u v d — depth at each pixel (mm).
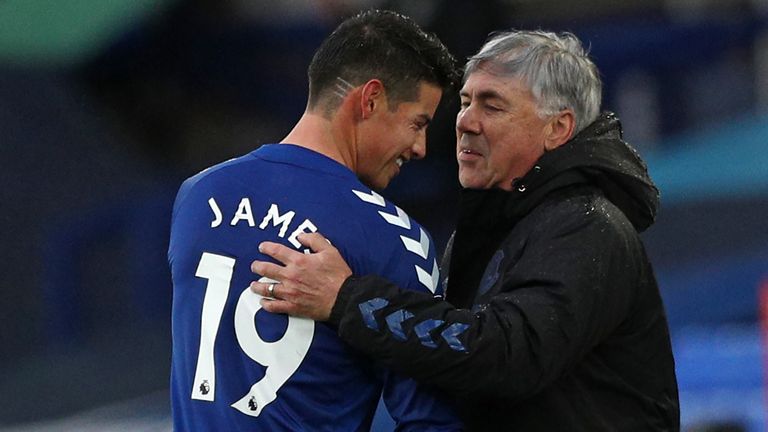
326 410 9445
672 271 28953
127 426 23984
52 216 30828
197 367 9594
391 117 9945
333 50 9938
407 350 9203
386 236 9578
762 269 28203
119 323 30172
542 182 10430
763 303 18984
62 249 30547
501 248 10484
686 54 32656
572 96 10695
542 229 10125
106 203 31141
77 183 31234
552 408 10117
